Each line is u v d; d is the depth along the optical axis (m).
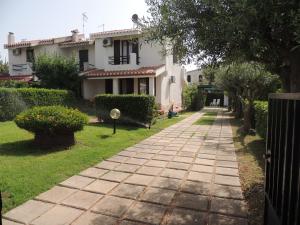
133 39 5.86
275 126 3.03
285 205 2.50
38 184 5.00
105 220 3.84
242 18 2.91
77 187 5.04
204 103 38.44
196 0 3.74
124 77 18.50
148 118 13.12
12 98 13.77
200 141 9.95
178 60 4.61
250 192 4.85
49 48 23.36
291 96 2.38
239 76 12.05
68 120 7.71
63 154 7.17
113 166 6.45
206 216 3.99
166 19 4.11
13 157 6.77
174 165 6.65
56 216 3.93
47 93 15.74
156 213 4.07
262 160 6.99
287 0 2.69
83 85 20.50
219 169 6.32
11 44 24.73
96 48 21.47
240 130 12.93
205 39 3.67
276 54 3.70
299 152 2.15
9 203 4.23
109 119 13.73
